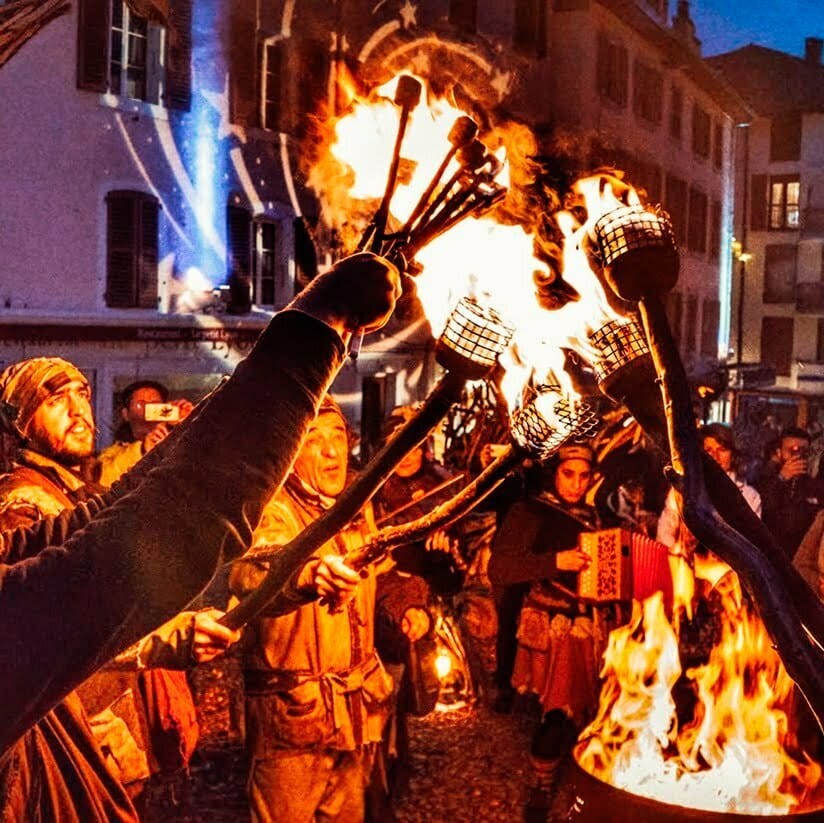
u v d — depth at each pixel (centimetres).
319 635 321
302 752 322
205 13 1468
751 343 3950
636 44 2470
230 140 1516
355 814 337
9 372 284
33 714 93
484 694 598
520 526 455
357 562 218
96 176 1370
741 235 3869
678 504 109
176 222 1462
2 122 1270
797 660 101
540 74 2098
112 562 93
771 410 3434
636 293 115
